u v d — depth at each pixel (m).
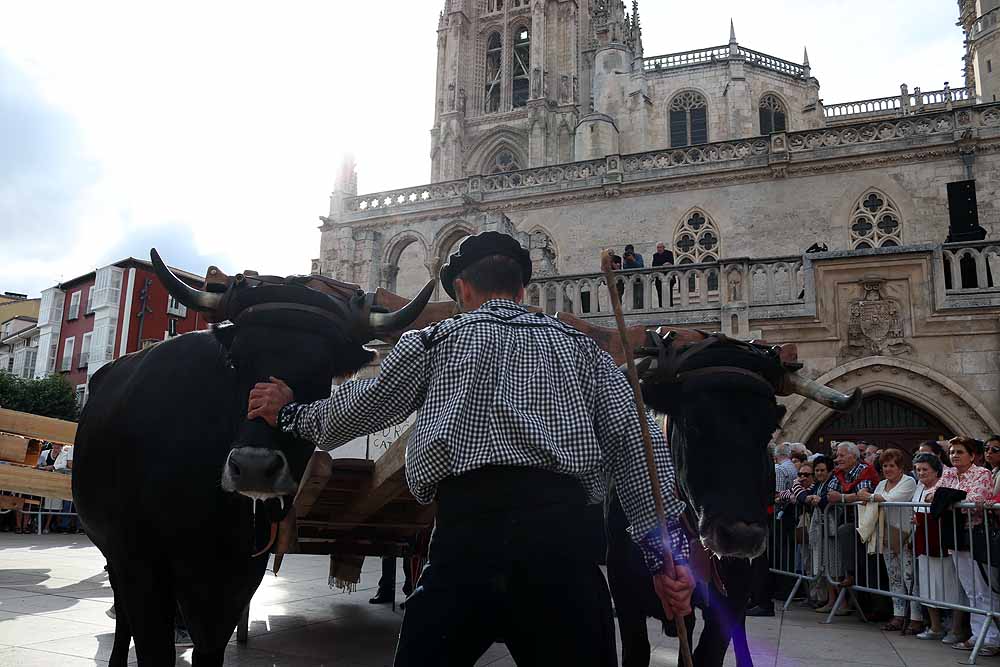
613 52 41.72
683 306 18.09
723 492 3.64
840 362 16.48
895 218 24.09
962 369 15.68
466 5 62.56
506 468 2.39
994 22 42.03
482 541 2.33
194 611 3.39
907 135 24.53
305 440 3.07
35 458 10.96
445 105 58.75
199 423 3.46
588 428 2.50
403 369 2.59
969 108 24.05
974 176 23.58
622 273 18.95
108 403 3.97
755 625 8.85
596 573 2.46
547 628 2.33
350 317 3.46
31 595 8.62
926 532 8.22
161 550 3.45
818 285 16.89
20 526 19.78
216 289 3.54
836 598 10.06
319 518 6.51
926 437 16.23
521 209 28.61
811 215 24.89
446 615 2.33
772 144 25.64
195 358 3.74
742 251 25.34
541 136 53.84
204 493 3.36
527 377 2.52
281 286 3.40
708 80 45.25
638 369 4.49
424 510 6.55
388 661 5.93
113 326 47.91
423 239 29.19
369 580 11.96
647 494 2.58
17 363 61.00
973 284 17.33
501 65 59.91
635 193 27.11
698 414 3.91
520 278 2.97
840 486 10.16
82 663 5.47
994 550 7.34
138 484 3.47
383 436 8.97
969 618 7.93
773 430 4.03
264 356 3.12
